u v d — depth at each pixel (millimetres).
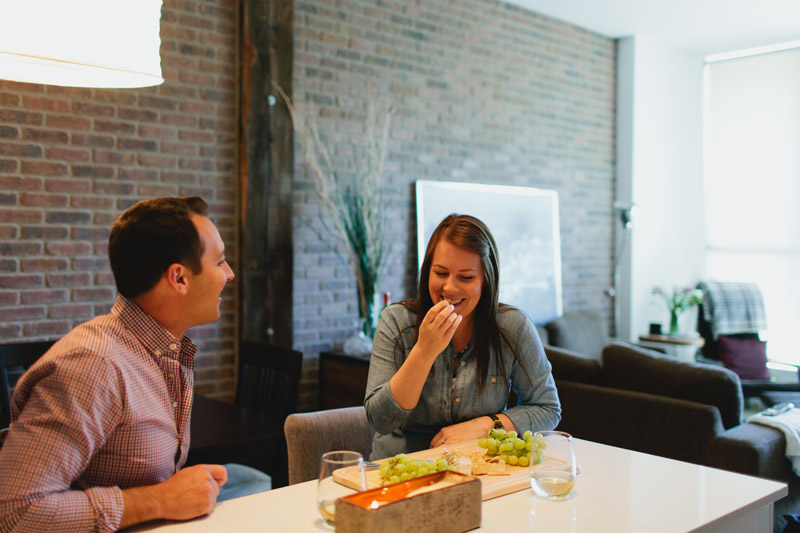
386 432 1771
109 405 1242
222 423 2619
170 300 1358
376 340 1940
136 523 1249
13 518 1133
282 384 2920
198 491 1300
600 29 6418
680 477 1581
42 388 1199
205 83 3979
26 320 3420
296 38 4348
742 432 2984
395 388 1709
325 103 4488
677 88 7086
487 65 5520
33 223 3428
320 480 1248
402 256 4938
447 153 5234
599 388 3410
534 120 5918
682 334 6395
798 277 6812
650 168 6820
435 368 1901
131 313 1354
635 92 6637
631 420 3262
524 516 1328
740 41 6801
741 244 7211
